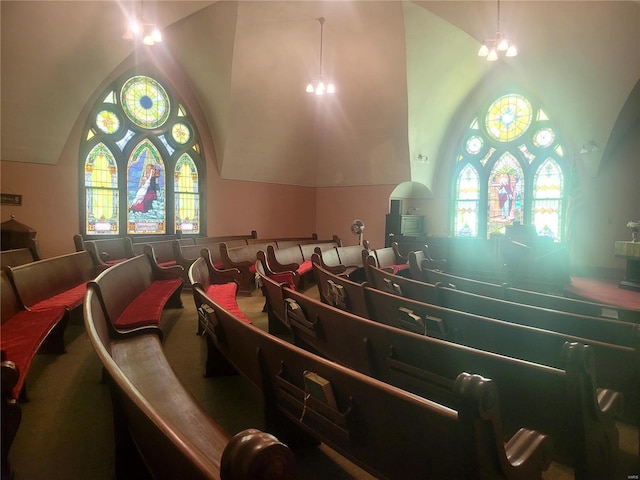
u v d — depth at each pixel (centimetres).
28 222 830
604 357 227
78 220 895
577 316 297
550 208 1058
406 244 1045
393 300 330
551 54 852
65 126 852
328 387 163
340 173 1264
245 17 862
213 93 1011
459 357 198
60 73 791
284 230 1256
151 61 973
